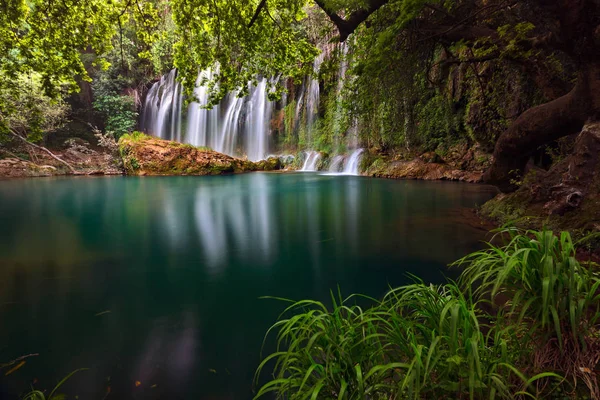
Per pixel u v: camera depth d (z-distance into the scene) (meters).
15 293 3.96
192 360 2.65
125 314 3.43
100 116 28.72
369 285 4.06
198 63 9.30
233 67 9.57
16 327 3.17
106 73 26.95
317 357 1.90
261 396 2.24
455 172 15.88
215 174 22.38
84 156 25.36
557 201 5.23
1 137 7.98
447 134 17.33
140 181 18.17
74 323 3.25
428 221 7.36
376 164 19.91
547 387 1.70
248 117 28.89
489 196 10.77
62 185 16.41
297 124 26.86
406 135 18.31
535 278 1.83
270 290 4.01
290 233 6.82
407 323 1.83
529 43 6.06
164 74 30.45
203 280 4.36
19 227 7.60
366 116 8.05
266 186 15.43
